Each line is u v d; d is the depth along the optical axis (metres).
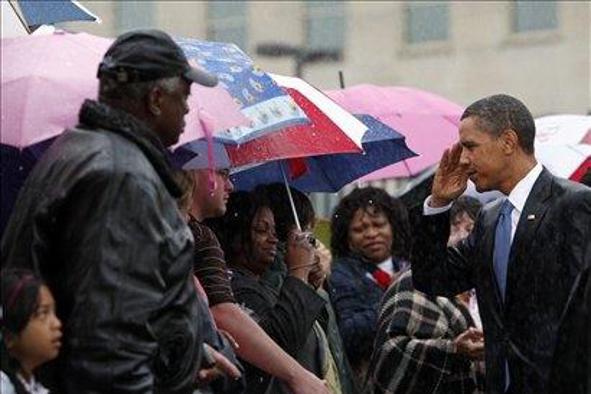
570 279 17.95
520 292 18.17
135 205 13.88
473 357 20.27
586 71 62.81
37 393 13.99
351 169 22.44
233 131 17.17
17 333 13.65
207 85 14.92
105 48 15.89
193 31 63.41
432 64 64.62
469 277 19.19
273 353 17.86
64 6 17.38
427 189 28.39
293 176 21.97
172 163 15.38
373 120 22.00
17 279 13.68
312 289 18.83
